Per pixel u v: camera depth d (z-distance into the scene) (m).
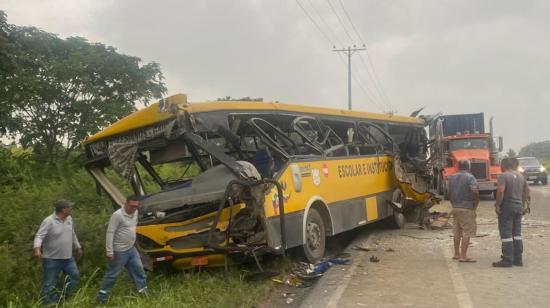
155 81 17.73
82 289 7.49
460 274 8.23
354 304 6.83
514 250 8.75
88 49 16.47
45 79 15.27
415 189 14.85
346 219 11.29
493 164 23.59
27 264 7.84
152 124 8.37
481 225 13.90
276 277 8.50
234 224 8.05
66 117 16.00
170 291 7.36
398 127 15.82
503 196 8.58
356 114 13.05
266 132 9.94
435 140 18.08
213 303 7.04
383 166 13.88
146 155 9.19
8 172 13.33
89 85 15.73
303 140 10.48
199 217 8.17
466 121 25.94
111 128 8.81
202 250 8.07
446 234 12.61
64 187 12.00
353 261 9.69
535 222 14.17
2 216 9.62
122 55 16.73
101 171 9.56
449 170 22.47
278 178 8.84
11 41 12.41
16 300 6.93
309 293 7.67
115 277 7.20
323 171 10.52
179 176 10.06
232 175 8.03
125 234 7.29
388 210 13.77
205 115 8.34
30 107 15.51
